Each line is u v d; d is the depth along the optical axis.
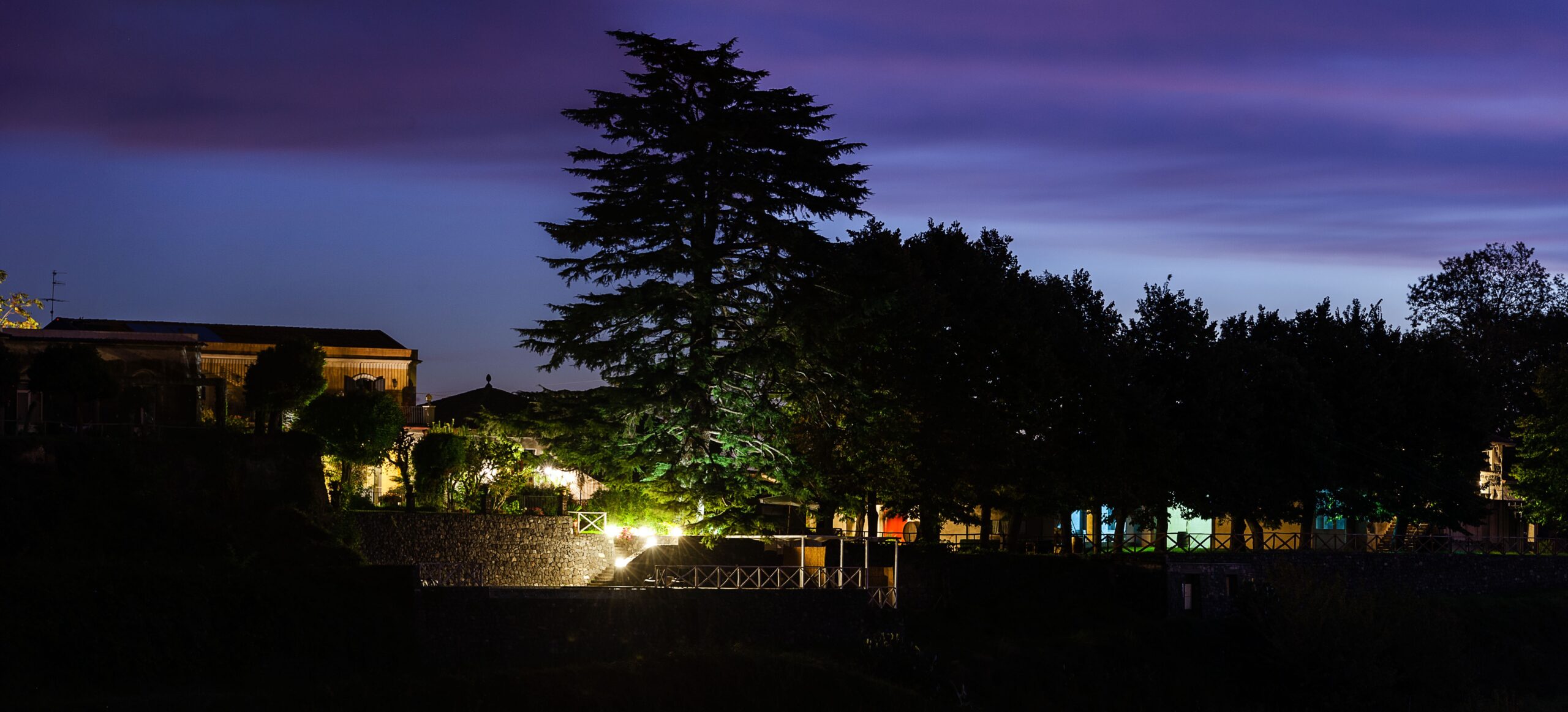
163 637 30.77
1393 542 66.75
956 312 55.31
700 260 45.69
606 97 46.41
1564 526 70.06
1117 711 44.97
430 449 47.28
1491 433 68.62
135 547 33.16
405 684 32.59
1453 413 65.94
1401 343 67.62
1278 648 47.88
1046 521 71.00
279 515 36.78
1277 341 68.06
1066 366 55.59
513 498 49.88
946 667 43.19
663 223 47.19
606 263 47.12
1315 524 71.88
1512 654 55.72
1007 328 53.78
